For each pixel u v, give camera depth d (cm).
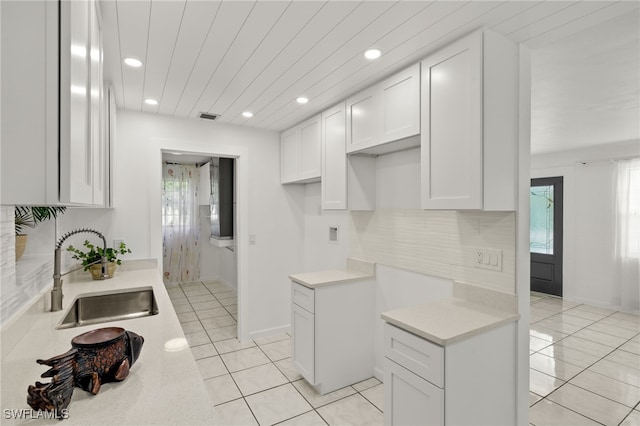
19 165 74
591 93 270
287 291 380
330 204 281
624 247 462
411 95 201
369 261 285
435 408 151
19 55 75
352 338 265
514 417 180
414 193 243
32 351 128
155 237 302
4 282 132
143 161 299
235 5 145
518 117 179
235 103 277
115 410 89
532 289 570
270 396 247
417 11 149
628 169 460
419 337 159
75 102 82
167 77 222
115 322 160
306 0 141
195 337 361
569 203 518
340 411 229
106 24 158
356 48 184
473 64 163
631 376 283
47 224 214
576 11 147
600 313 455
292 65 205
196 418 86
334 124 276
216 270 639
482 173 162
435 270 227
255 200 361
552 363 307
